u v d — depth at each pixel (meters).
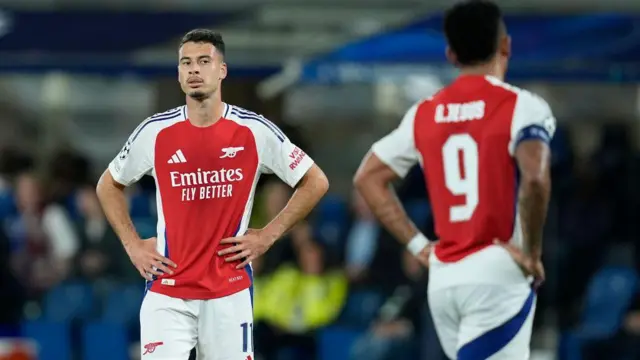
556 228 38.69
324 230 39.78
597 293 36.38
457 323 21.41
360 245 38.09
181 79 19.94
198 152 19.92
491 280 20.70
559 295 38.50
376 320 35.56
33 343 37.66
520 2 41.69
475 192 20.88
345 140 50.53
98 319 39.41
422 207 37.06
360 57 36.56
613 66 36.66
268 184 38.06
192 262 19.88
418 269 35.12
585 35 37.22
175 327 19.92
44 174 48.84
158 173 20.06
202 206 19.92
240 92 47.56
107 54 39.38
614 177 39.94
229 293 19.97
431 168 21.41
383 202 22.20
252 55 41.06
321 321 36.09
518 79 37.25
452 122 21.14
